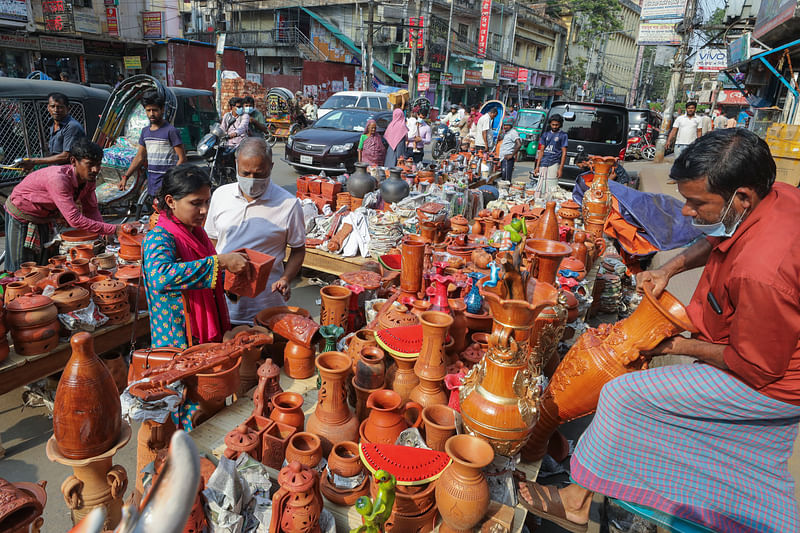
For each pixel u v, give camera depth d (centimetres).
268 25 3216
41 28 1892
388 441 183
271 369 202
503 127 1355
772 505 170
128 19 2317
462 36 3353
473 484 150
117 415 171
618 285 472
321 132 1047
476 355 232
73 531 44
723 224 156
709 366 164
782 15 834
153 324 216
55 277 275
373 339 222
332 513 171
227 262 204
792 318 138
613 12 4428
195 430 200
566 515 194
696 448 173
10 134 630
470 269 289
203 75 2055
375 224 439
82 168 349
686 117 1158
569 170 1033
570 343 331
